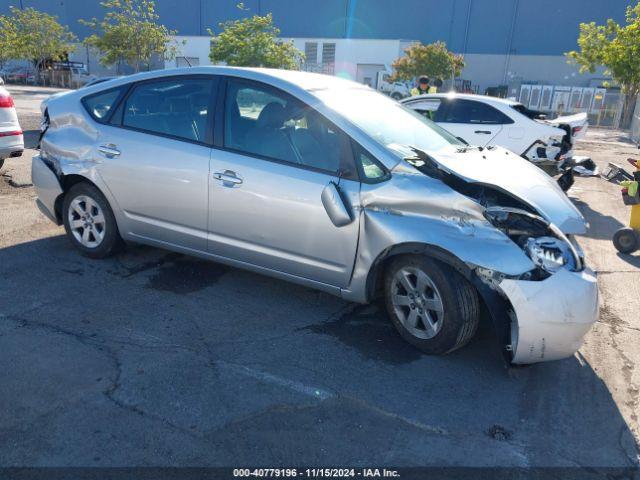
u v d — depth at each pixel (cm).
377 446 268
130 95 448
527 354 314
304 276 383
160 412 284
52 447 256
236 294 430
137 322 377
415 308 349
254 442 266
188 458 254
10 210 618
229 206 394
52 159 477
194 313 395
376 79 4019
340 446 266
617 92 3247
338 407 296
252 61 2705
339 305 419
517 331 310
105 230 466
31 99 2427
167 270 469
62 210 491
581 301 309
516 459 264
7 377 306
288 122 381
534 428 288
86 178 459
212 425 276
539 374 340
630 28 2614
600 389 327
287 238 377
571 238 354
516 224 316
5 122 688
